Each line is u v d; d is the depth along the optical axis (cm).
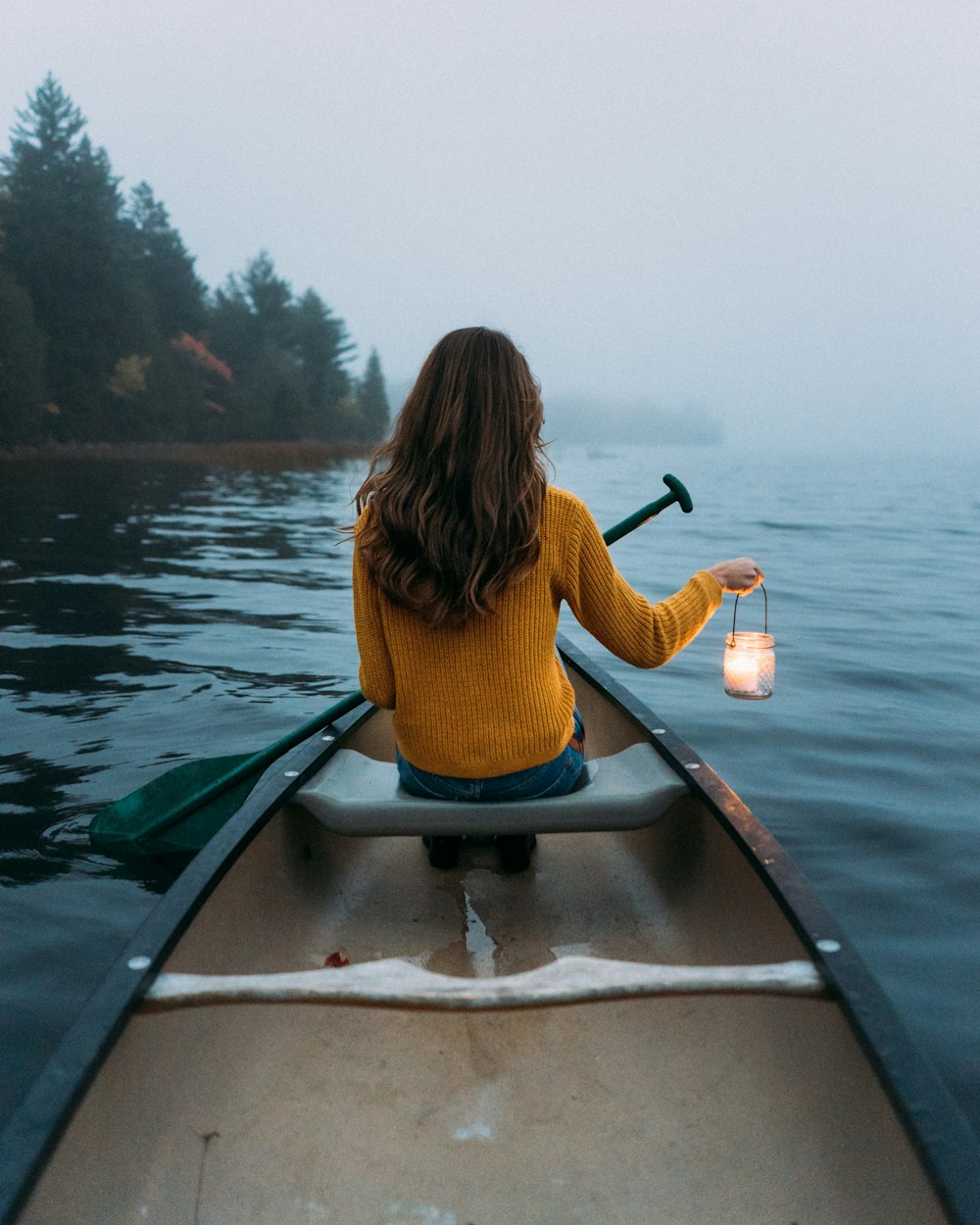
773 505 2197
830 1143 118
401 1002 122
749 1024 145
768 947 153
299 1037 157
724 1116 137
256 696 435
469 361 157
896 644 595
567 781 183
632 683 488
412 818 180
